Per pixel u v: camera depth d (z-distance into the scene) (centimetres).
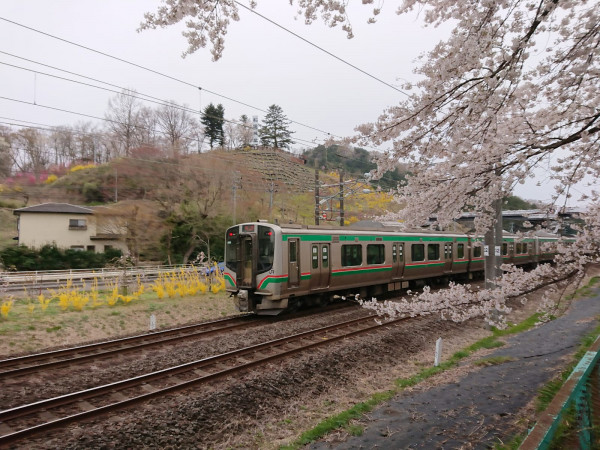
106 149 4650
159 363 818
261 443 541
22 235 2992
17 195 3688
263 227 1243
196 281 1781
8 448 482
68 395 621
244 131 6394
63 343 986
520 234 579
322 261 1357
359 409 641
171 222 3139
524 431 549
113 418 569
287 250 1242
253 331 1093
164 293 1670
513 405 645
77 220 3134
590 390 463
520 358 922
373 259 1566
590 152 493
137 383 699
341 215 2064
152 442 514
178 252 3206
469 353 992
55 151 4719
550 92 478
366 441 539
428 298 596
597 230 513
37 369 762
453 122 472
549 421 350
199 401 620
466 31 417
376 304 677
